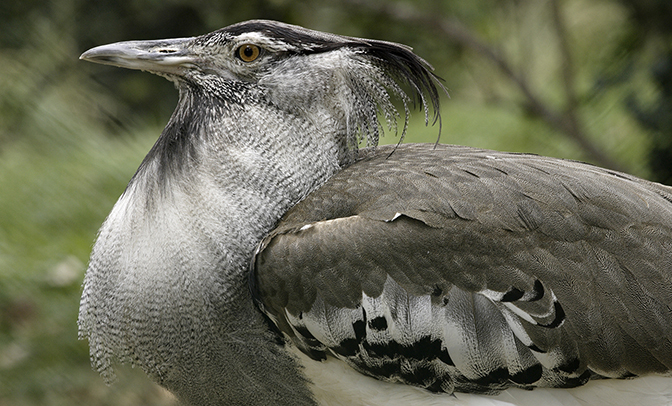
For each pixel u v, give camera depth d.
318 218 6.17
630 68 13.66
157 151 6.42
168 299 6.07
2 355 10.38
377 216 6.00
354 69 6.62
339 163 6.61
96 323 6.43
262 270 5.95
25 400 9.73
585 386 6.17
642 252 6.04
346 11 14.05
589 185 6.22
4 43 13.74
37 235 12.59
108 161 14.28
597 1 14.45
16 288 11.45
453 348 5.95
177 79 6.61
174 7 14.22
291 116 6.41
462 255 5.91
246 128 6.33
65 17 14.12
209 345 6.15
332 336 5.97
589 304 5.92
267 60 6.41
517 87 14.81
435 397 6.26
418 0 14.28
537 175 6.25
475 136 16.95
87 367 10.35
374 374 6.17
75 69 14.47
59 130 14.21
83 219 13.19
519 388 6.17
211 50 6.46
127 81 15.95
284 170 6.32
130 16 14.45
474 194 6.08
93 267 6.44
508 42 15.35
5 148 14.00
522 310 5.90
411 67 6.89
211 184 6.16
